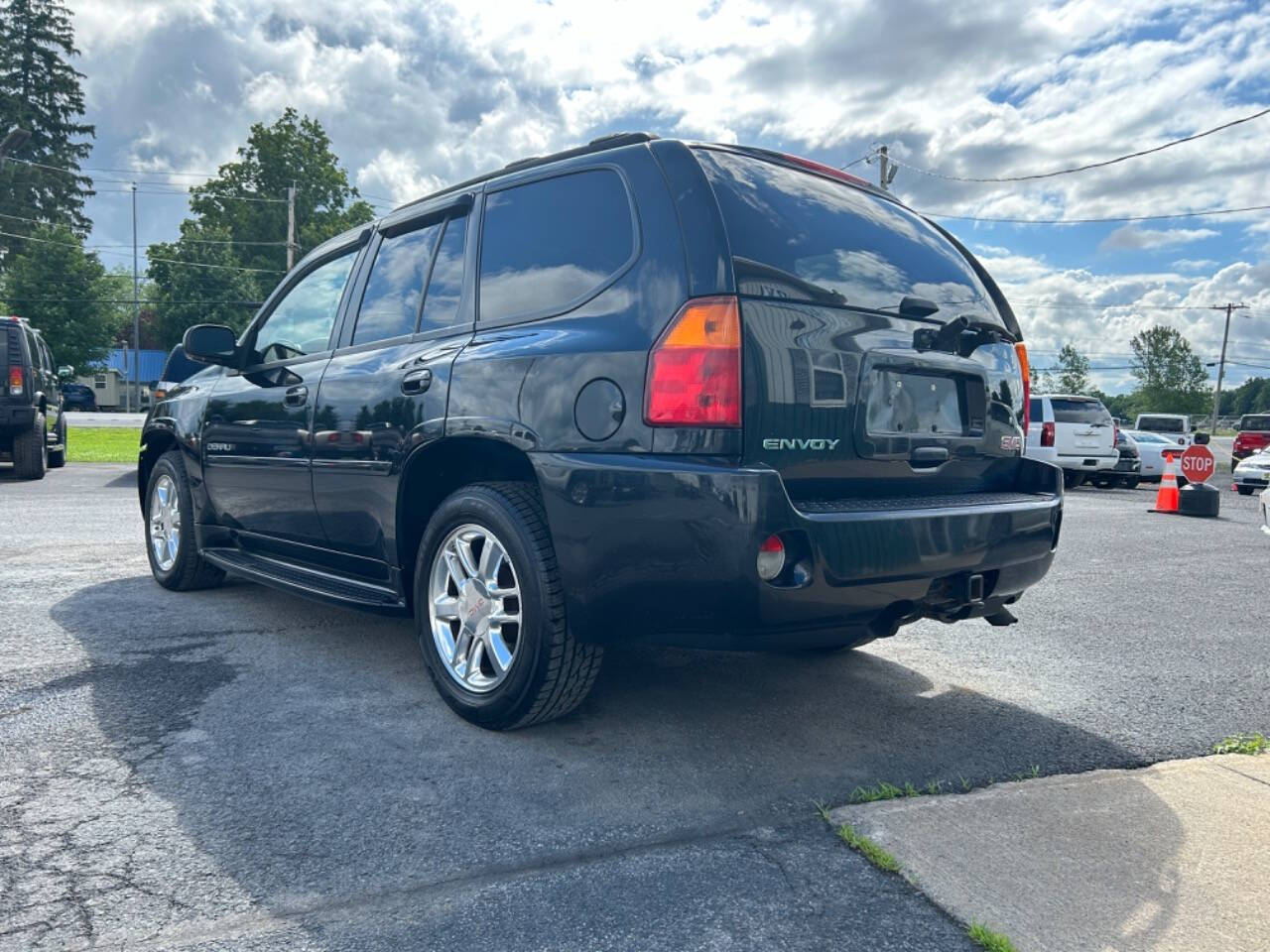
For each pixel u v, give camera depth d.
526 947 1.81
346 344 3.83
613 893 2.01
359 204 57.03
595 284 2.77
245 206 54.09
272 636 4.09
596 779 2.61
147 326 75.38
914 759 2.85
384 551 3.37
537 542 2.75
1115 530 9.77
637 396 2.52
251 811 2.37
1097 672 3.92
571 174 3.01
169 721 3.01
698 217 2.58
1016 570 3.02
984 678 3.79
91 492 9.92
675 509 2.41
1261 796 2.53
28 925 1.85
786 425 2.50
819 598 2.44
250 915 1.90
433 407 3.08
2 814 2.33
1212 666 4.05
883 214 3.21
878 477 2.79
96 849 2.16
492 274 3.19
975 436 3.16
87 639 3.99
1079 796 2.52
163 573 5.00
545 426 2.70
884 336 2.82
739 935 1.86
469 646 3.04
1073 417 17.83
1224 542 8.70
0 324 10.89
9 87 60.62
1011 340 3.47
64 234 54.84
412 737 2.91
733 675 3.68
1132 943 1.83
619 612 2.57
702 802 2.48
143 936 1.82
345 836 2.25
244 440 4.20
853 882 2.07
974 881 2.05
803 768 2.74
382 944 1.81
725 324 2.43
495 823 2.33
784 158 3.04
